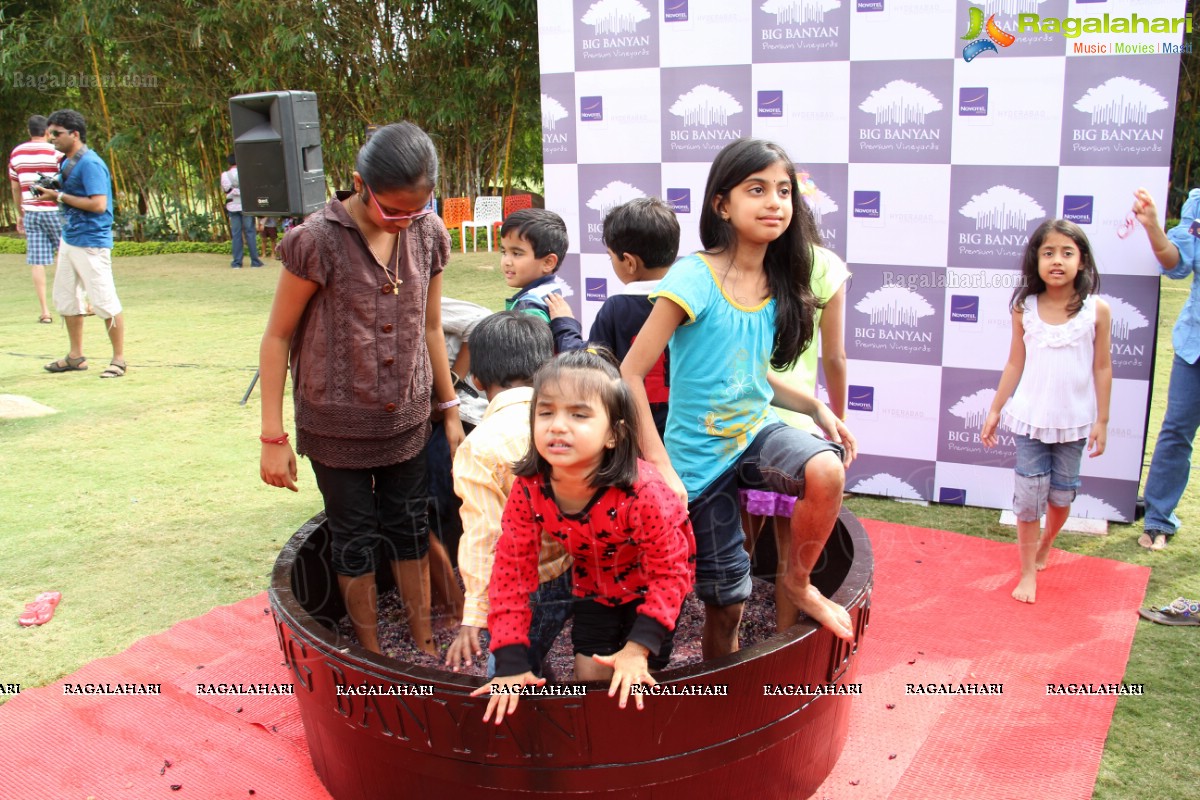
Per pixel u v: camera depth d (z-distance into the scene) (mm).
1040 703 2494
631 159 4141
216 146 13492
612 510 1783
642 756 1861
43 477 4438
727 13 3840
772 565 3160
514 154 13359
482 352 2328
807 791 2164
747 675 1891
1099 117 3424
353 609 2537
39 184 6062
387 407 2367
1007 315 3705
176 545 3678
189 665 2807
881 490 4066
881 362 3939
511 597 1833
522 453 2072
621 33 4027
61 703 2613
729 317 2068
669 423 2217
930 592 3152
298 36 11602
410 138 2070
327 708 2072
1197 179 10641
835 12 3686
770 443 2070
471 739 1867
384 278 2297
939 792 2168
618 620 2020
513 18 11305
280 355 2332
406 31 12055
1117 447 3633
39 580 3398
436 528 2947
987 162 3605
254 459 4676
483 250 11938
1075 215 3531
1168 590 3125
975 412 3838
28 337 7664
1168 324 6793
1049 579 3215
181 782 2295
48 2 13688
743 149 2010
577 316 4418
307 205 5113
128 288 10133
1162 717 2422
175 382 6168
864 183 3793
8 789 2270
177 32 12359
